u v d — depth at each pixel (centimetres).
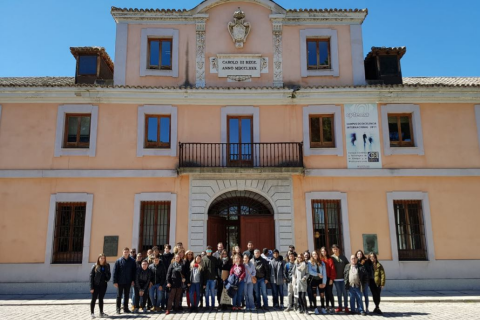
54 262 1312
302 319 873
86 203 1346
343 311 972
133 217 1341
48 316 930
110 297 1215
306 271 960
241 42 1491
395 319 878
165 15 1502
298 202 1369
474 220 1376
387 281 1315
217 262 1023
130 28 1498
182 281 962
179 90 1415
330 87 1423
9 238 1312
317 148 1412
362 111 1437
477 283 1322
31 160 1372
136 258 1025
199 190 1362
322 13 1520
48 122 1402
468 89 1430
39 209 1337
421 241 1373
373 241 1346
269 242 1373
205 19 1508
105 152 1386
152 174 1369
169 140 1420
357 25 1532
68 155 1379
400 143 1438
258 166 1370
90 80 1489
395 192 1386
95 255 1312
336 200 1388
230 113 1434
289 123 1432
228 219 1425
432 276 1324
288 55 1499
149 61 1493
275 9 1513
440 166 1409
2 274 1285
